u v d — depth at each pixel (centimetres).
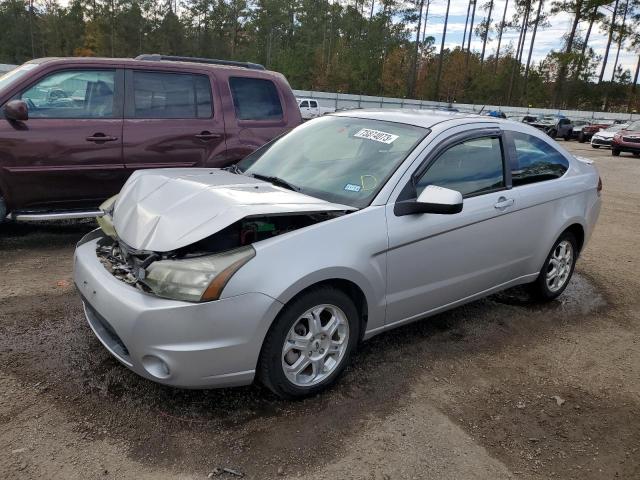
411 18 7488
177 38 7438
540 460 284
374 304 335
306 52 7394
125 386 315
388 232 333
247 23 8219
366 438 287
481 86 7238
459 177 388
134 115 582
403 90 7012
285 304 287
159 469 255
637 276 605
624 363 397
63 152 543
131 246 301
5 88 529
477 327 438
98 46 6944
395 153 370
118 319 278
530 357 395
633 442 304
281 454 270
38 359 338
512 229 421
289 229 321
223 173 391
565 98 7162
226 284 271
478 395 339
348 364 360
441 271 373
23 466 250
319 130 434
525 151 452
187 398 308
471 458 280
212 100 627
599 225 866
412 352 385
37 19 7469
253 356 284
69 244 581
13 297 428
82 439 270
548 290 491
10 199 534
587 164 532
